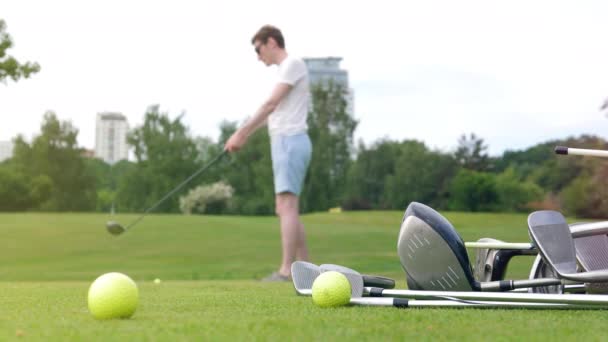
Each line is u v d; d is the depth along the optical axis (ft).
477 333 6.31
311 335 6.16
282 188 19.89
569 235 8.82
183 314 8.35
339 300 9.00
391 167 154.30
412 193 144.87
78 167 181.37
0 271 32.94
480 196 121.80
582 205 83.46
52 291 13.89
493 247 10.72
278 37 20.53
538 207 109.60
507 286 9.23
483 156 142.51
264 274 30.12
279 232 53.11
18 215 67.41
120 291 7.72
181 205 125.18
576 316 7.76
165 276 29.63
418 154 145.79
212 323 7.10
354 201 148.25
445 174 143.23
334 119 168.35
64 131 181.27
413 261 9.36
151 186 175.83
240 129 20.40
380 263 33.27
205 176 170.81
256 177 160.76
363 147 156.46
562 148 9.95
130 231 53.57
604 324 7.02
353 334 6.22
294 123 19.99
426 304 8.71
